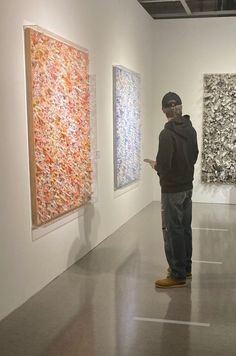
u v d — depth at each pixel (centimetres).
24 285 310
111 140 496
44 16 324
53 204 341
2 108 272
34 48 302
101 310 299
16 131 290
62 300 316
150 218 591
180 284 342
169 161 320
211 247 452
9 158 283
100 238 467
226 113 684
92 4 423
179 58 702
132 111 568
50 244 349
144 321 283
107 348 248
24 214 305
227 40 683
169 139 318
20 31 291
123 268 386
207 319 285
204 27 688
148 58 676
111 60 488
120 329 271
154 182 737
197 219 588
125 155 538
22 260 305
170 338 260
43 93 317
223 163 696
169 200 330
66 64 355
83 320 284
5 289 285
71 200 376
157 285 342
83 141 399
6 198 281
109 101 485
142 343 254
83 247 419
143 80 644
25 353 243
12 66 282
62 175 355
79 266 392
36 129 309
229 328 273
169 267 359
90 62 423
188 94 707
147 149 686
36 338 259
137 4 594
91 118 429
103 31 458
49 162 331
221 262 403
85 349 247
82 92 392
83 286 343
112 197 506
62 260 373
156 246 454
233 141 688
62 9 355
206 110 692
